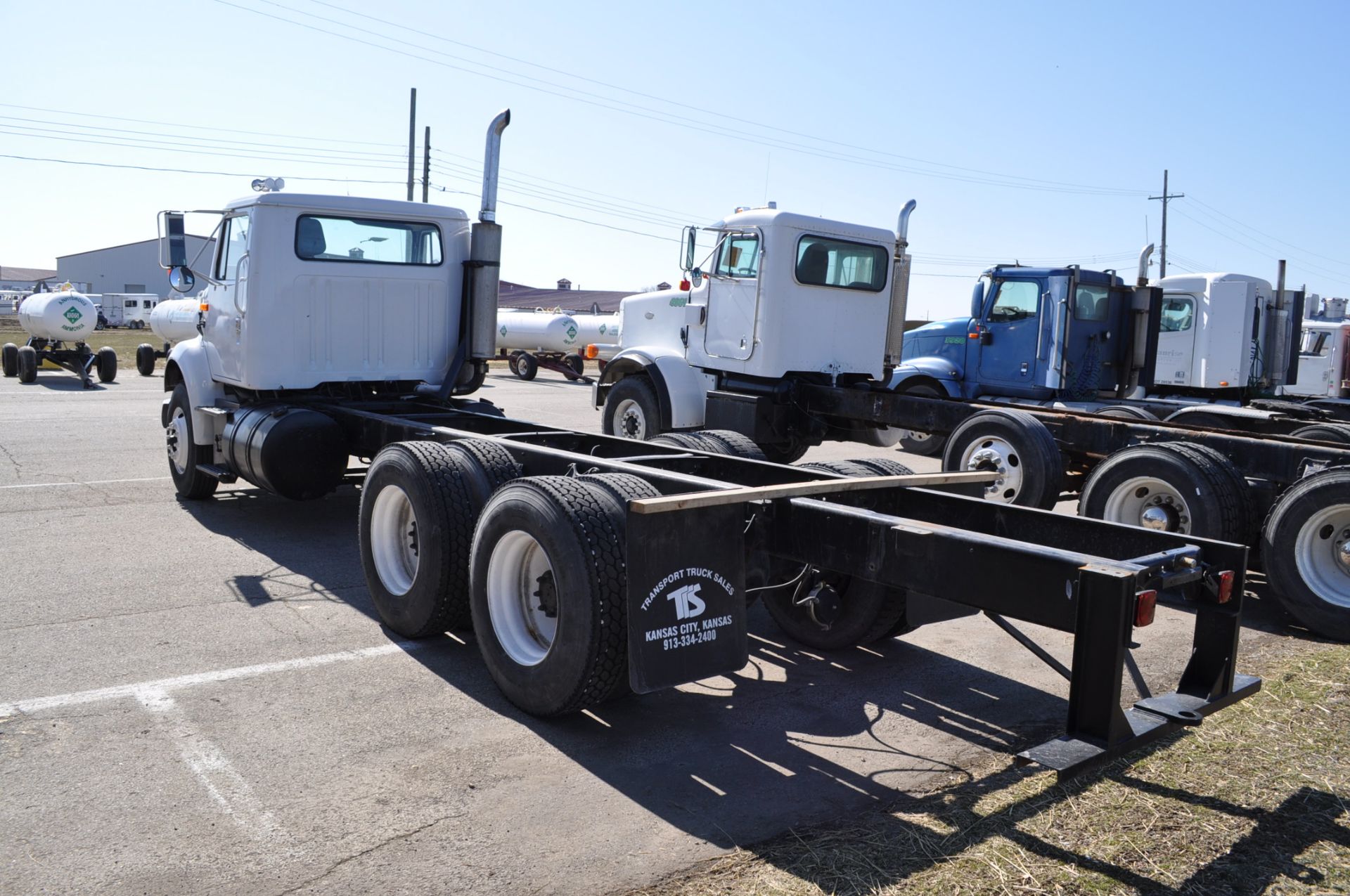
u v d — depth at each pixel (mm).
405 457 4574
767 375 8859
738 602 3549
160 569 5766
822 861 2760
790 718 3908
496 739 3588
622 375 10852
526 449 4770
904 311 9789
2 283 88125
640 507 3184
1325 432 7910
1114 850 2830
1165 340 12695
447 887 2609
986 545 3139
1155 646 5055
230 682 4043
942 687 4312
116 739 3465
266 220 6617
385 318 7176
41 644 4410
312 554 6238
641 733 3699
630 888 2617
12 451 10078
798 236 8812
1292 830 2969
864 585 4527
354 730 3615
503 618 3900
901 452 12961
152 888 2562
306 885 2600
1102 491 6316
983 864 2742
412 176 34688
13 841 2775
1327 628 5180
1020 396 11406
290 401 6879
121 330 54938
